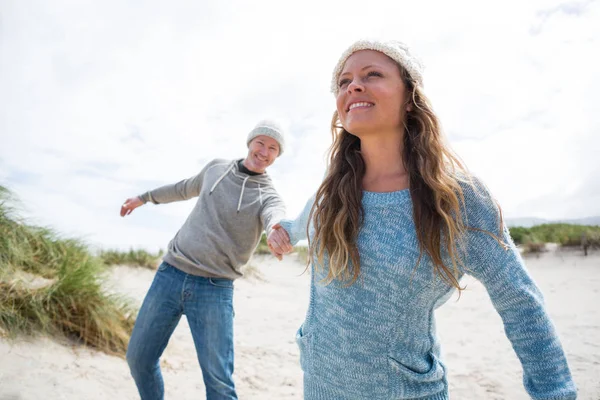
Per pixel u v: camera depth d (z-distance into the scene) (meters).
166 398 3.25
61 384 2.90
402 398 1.19
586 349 4.28
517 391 3.56
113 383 3.12
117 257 8.04
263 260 11.43
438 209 1.13
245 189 2.71
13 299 3.46
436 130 1.25
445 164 1.23
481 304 6.84
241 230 2.62
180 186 3.14
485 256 1.14
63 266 4.06
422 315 1.21
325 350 1.28
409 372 1.18
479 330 5.47
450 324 5.79
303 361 1.38
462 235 1.15
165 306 2.51
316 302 1.38
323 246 1.30
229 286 2.61
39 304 3.53
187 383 3.56
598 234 9.87
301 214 1.65
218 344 2.44
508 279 1.12
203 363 2.42
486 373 3.97
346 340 1.23
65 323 3.62
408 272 1.16
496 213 1.17
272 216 2.52
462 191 1.17
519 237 11.36
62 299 3.69
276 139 2.80
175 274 2.55
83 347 3.52
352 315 1.22
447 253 1.15
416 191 1.20
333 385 1.26
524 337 1.09
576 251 9.78
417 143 1.23
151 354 2.48
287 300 7.62
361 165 1.37
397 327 1.19
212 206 2.65
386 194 1.25
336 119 1.49
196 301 2.49
